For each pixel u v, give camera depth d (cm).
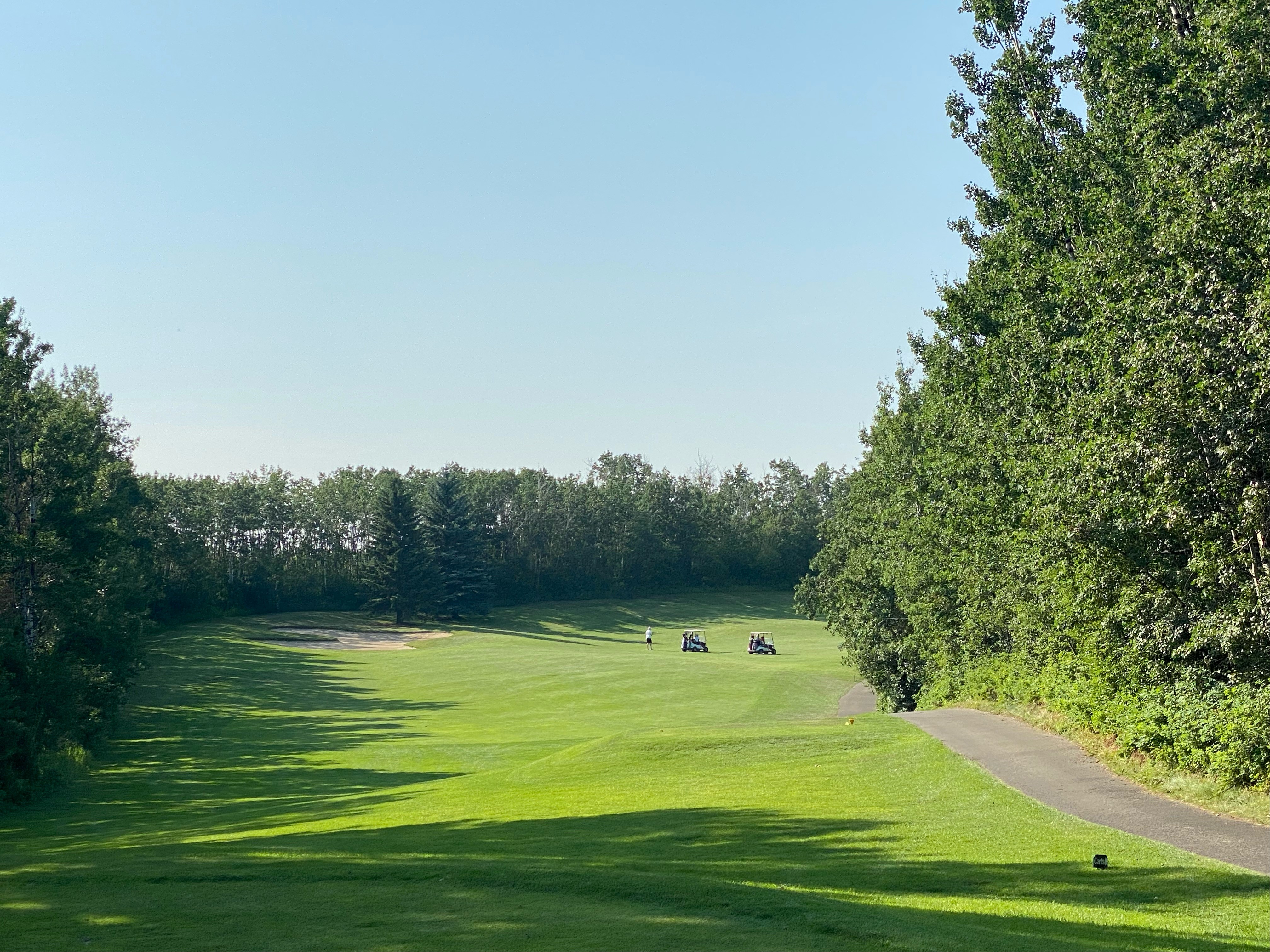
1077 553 1848
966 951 816
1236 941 867
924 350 3425
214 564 11375
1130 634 1808
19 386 3678
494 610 12600
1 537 3406
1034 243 2370
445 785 2502
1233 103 1764
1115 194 2138
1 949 847
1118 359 1684
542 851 1377
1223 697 1538
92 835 2169
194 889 1121
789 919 921
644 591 14225
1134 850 1215
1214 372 1514
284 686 6288
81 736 3744
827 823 1517
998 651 3131
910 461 3772
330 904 1016
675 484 15388
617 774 2209
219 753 3869
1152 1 2092
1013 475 2345
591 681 6119
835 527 5238
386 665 7481
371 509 12475
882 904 1036
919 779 1827
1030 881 1117
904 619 4481
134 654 4259
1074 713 2041
